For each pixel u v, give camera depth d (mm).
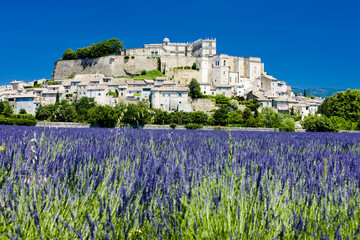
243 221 2818
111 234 2516
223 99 81562
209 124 59812
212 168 4637
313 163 5250
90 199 3234
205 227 2803
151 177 3561
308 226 2711
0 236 2355
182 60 105438
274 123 55062
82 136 10883
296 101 90250
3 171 3584
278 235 2512
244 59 110562
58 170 3756
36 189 3027
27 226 2547
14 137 7945
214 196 3201
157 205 3066
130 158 5480
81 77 94812
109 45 106938
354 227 2740
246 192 3398
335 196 3348
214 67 103062
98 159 4965
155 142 8875
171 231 2643
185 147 7332
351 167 5031
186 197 3230
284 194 3449
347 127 48969
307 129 47250
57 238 2479
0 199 2656
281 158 5793
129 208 2803
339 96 74750
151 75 100188
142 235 2699
